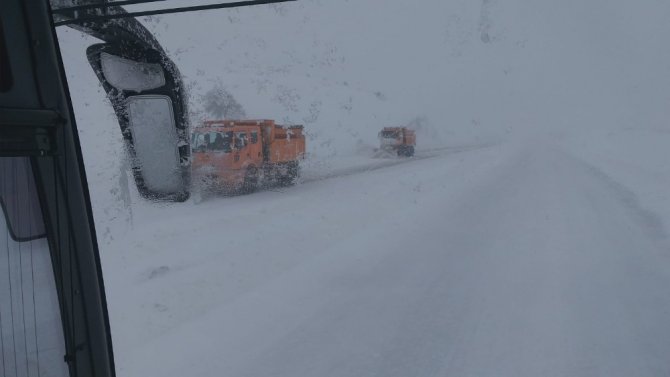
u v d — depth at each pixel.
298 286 5.23
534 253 6.36
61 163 1.66
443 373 3.49
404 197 11.01
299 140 14.50
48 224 1.65
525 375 3.44
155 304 4.74
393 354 3.77
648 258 5.98
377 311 4.56
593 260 5.98
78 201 1.72
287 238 7.23
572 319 4.31
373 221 8.45
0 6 1.47
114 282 5.34
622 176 13.41
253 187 12.21
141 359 3.72
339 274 5.62
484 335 4.06
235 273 5.66
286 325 4.27
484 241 7.03
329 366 3.59
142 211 8.84
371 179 14.82
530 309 4.55
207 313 4.55
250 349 3.84
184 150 6.80
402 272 5.68
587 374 3.43
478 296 4.91
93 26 5.06
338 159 23.25
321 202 10.45
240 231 7.64
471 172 15.86
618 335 4.00
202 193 10.91
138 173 7.00
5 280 1.60
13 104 1.51
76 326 1.75
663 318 4.29
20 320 1.64
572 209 9.06
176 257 6.26
